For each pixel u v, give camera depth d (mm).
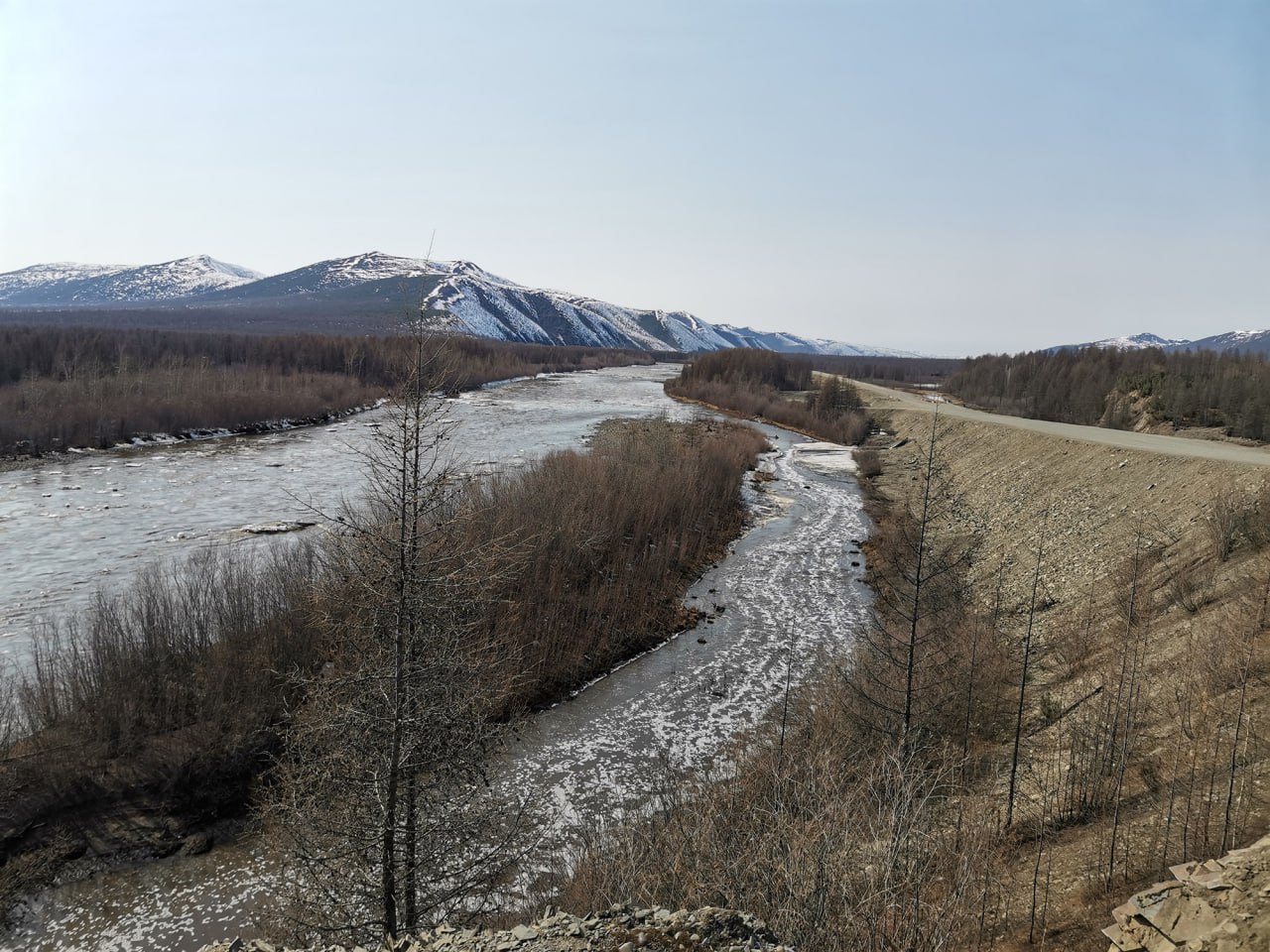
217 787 18672
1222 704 15453
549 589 27609
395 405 12297
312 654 21578
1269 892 8219
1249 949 7559
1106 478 35438
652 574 33156
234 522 39969
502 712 22609
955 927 10977
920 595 19047
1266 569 19609
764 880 11320
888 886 10633
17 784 17516
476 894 14898
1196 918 8438
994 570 32594
